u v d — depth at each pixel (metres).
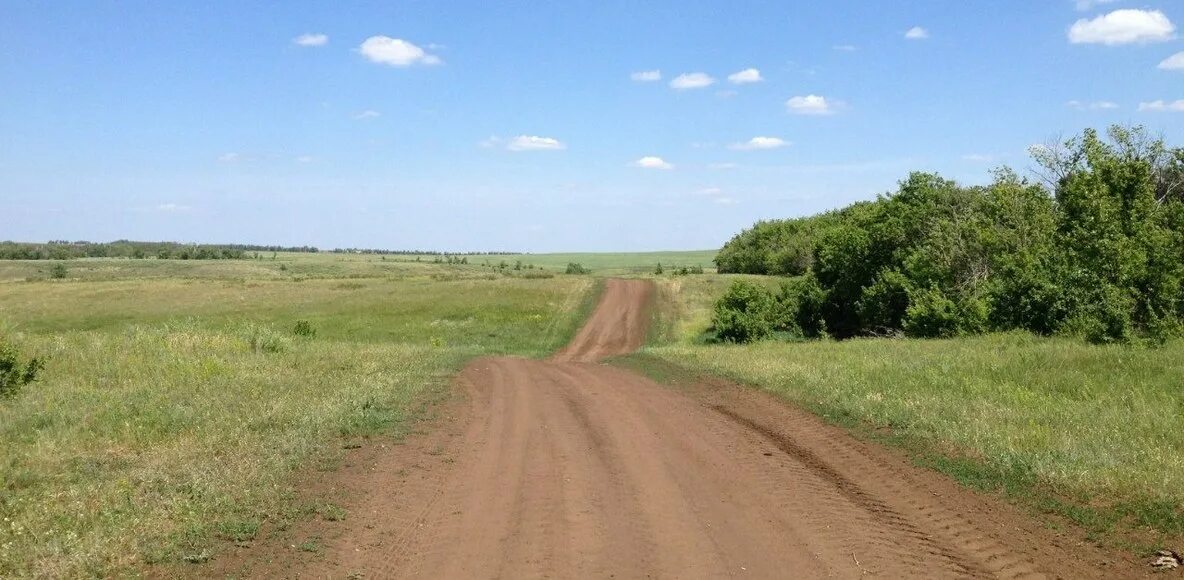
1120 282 22.89
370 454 10.84
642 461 10.71
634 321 60.88
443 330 53.06
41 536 6.82
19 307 61.00
